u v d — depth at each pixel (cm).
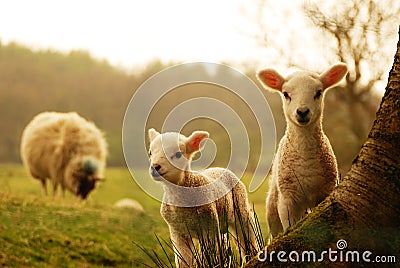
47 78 3088
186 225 610
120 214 1085
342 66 630
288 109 619
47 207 1088
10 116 2856
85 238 949
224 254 550
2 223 968
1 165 2288
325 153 609
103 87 2994
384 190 433
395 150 437
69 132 1522
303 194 604
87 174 1479
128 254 904
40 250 892
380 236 428
